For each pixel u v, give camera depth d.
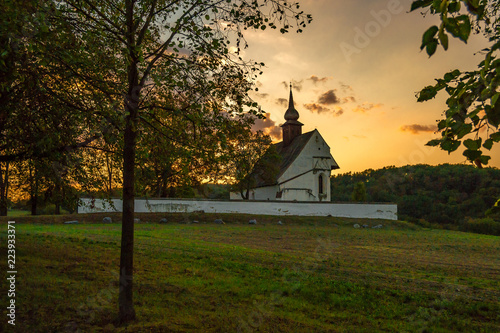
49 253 12.37
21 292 8.09
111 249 14.46
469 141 2.15
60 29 7.11
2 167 11.30
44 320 6.79
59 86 8.64
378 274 12.12
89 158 11.25
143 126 7.78
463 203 57.19
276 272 11.71
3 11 5.82
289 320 7.44
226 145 7.25
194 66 7.72
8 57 6.61
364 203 43.84
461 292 10.05
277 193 56.41
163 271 11.16
